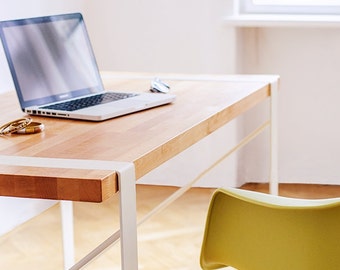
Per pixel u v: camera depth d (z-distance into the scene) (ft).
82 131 6.54
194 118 7.00
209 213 6.44
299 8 14.57
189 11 14.20
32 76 7.42
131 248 5.41
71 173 5.20
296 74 14.53
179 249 11.48
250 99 8.43
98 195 5.08
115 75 9.85
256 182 15.07
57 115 7.07
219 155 14.49
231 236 6.39
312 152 14.82
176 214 13.07
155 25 14.43
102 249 5.82
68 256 9.91
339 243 5.87
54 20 7.88
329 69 14.42
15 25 7.37
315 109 14.62
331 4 14.44
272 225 6.06
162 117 7.07
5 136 6.41
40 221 12.84
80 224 12.64
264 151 14.96
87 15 14.73
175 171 14.70
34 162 5.53
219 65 14.28
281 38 14.42
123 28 14.61
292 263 6.08
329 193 14.34
